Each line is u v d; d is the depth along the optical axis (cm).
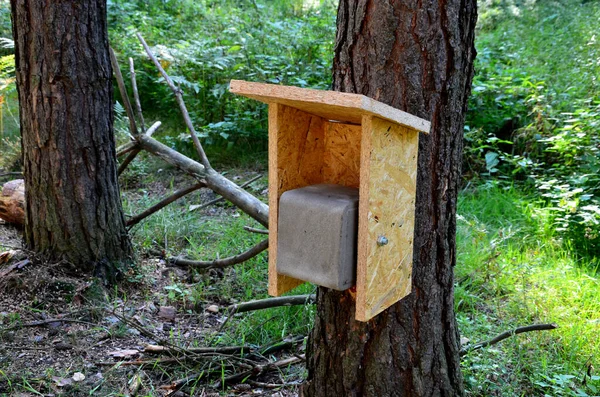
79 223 361
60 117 347
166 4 903
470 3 199
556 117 585
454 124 205
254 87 171
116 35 765
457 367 229
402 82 196
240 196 403
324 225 180
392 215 184
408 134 184
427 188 205
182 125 716
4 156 616
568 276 390
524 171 575
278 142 187
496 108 628
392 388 215
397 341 213
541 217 467
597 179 486
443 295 219
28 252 366
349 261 182
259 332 329
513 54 722
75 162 355
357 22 200
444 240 213
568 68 662
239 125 669
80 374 285
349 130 204
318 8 866
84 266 365
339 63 209
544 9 891
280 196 193
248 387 283
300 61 701
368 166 166
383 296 187
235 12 842
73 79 346
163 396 274
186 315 358
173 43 774
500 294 380
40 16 337
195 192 584
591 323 332
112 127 374
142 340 323
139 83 775
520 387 279
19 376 279
